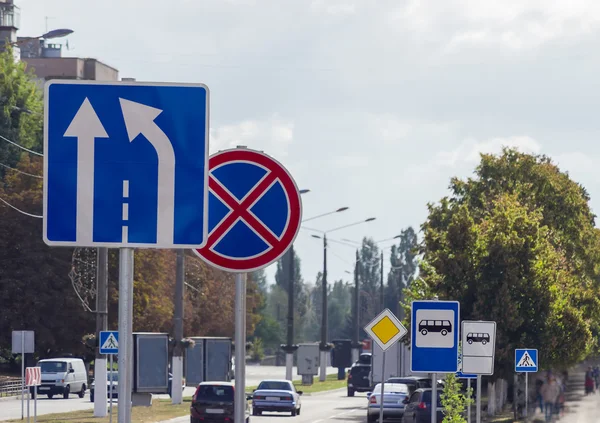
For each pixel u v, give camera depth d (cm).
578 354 10038
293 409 10738
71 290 15275
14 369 17300
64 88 1449
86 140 1448
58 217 1442
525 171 12112
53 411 10606
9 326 15188
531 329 8794
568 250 11756
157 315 16562
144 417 9344
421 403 8219
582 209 12269
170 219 1445
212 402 8475
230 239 1664
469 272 8756
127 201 1445
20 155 18325
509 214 9006
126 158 1446
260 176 1667
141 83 1451
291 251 16475
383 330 5388
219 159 1666
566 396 12469
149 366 10319
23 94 18825
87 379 16212
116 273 15675
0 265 15262
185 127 1452
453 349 3769
